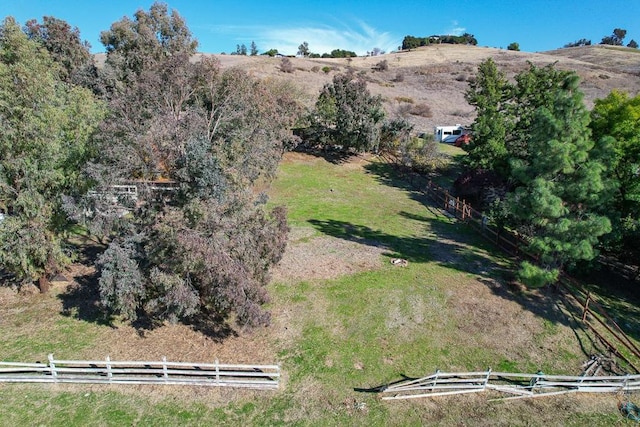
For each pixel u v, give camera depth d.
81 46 44.28
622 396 13.36
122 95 26.25
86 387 12.61
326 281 18.41
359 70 82.00
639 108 20.45
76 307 16.30
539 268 16.44
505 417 12.24
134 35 38.00
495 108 30.44
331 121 37.69
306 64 80.69
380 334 15.29
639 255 19.64
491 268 20.31
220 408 12.05
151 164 14.21
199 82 27.64
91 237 21.56
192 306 12.81
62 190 15.90
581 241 15.30
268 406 12.20
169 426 11.37
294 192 30.34
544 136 16.33
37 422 11.29
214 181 12.41
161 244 12.73
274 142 27.58
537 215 16.31
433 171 36.69
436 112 59.03
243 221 13.80
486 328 15.89
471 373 12.82
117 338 14.62
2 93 13.88
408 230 24.80
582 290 17.73
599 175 15.63
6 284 17.59
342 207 28.06
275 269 19.02
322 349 14.46
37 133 14.38
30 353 13.75
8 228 14.82
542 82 30.25
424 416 12.13
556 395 13.20
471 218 26.00
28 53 14.71
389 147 40.34
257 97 28.97
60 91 17.66
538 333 15.83
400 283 18.55
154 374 13.16
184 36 39.66
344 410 12.17
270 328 15.36
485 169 28.31
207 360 13.75
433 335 15.38
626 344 15.38
